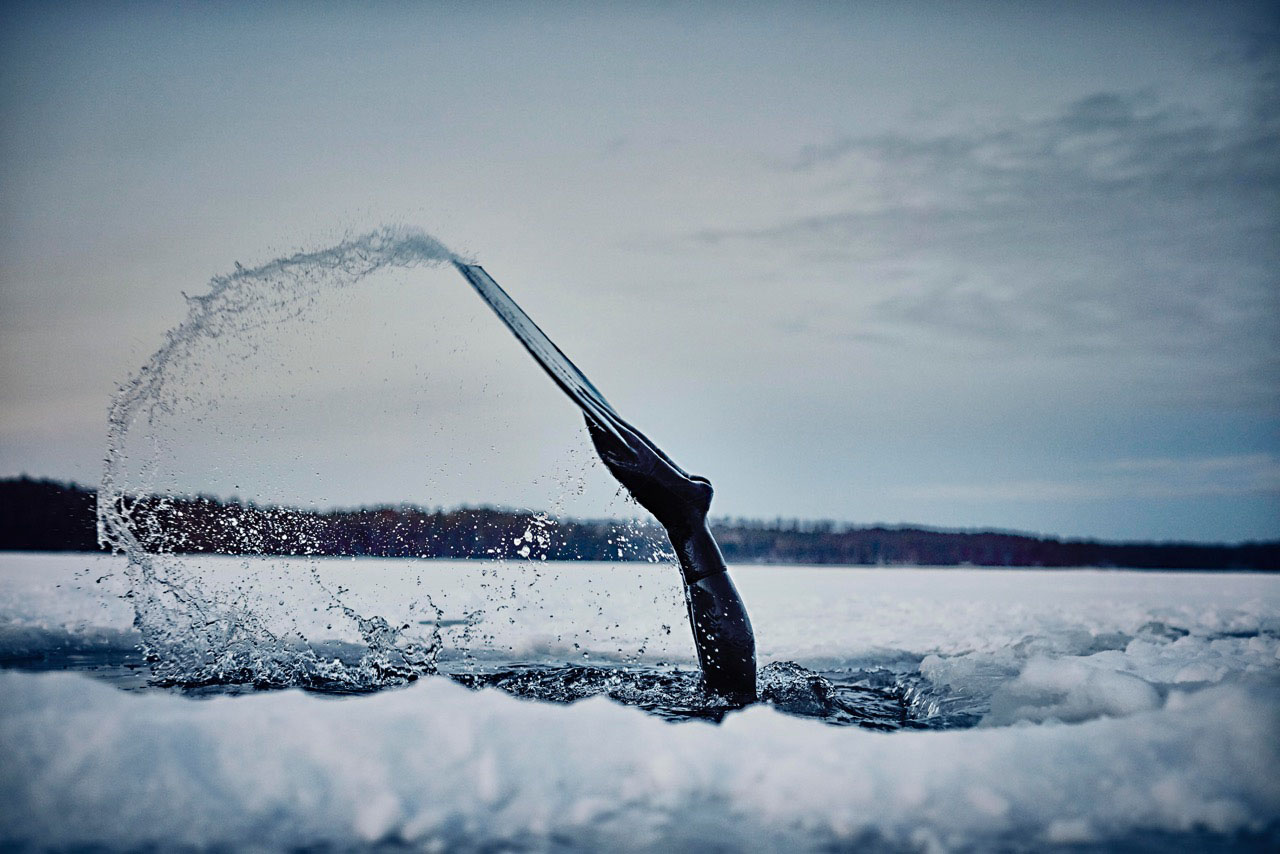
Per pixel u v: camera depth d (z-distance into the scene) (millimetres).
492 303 4977
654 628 8195
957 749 2682
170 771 2328
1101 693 4043
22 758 2326
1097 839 2305
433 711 2656
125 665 5430
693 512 4723
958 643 7340
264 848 2127
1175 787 2486
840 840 2246
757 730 2842
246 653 5719
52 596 9281
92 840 2146
